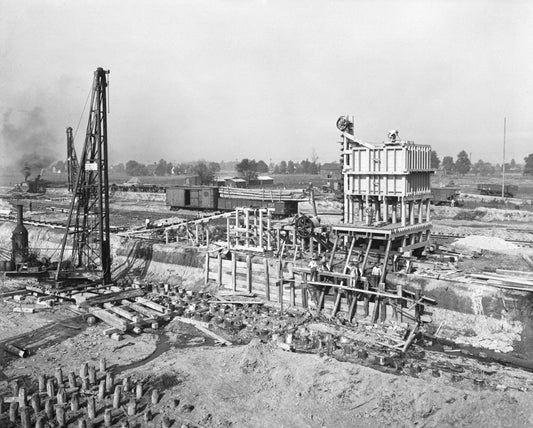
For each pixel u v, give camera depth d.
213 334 28.94
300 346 26.66
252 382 21.72
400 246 32.56
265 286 34.41
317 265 31.80
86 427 18.75
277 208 56.50
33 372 24.12
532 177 172.38
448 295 28.22
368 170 32.41
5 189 105.88
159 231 47.59
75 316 32.41
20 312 33.03
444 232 50.94
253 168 160.62
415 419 18.52
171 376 22.77
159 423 19.08
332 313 30.47
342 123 33.88
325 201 70.69
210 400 20.47
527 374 23.11
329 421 18.73
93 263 39.94
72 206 37.12
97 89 36.00
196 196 67.81
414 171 31.94
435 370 23.44
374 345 26.33
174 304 34.22
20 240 40.88
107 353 26.53
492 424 17.70
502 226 56.44
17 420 19.55
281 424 18.62
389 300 28.91
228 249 37.72
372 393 20.06
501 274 29.61
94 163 36.81
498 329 26.47
